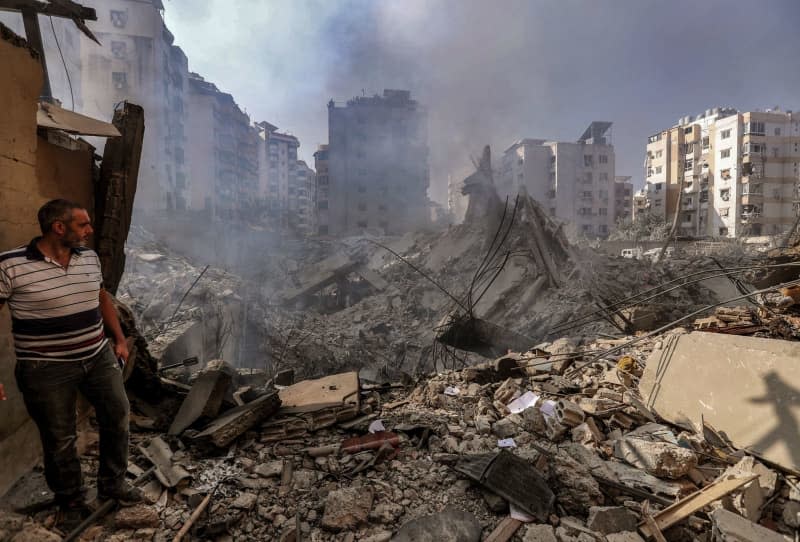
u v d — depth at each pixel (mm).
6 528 2012
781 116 52875
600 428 3354
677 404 3348
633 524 2250
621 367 4516
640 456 2756
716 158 56469
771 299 6668
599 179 59781
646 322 8180
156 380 3891
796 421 2586
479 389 4438
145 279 14414
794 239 11773
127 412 2359
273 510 2451
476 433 3408
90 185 3791
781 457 2547
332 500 2402
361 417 3697
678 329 5621
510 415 3619
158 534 2223
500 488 2518
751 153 52562
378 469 2904
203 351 11766
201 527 2275
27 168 2654
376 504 2514
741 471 2521
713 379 3178
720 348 3248
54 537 2045
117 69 35594
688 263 22672
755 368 2947
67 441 2152
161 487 2555
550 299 20016
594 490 2461
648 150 64938
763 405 2795
